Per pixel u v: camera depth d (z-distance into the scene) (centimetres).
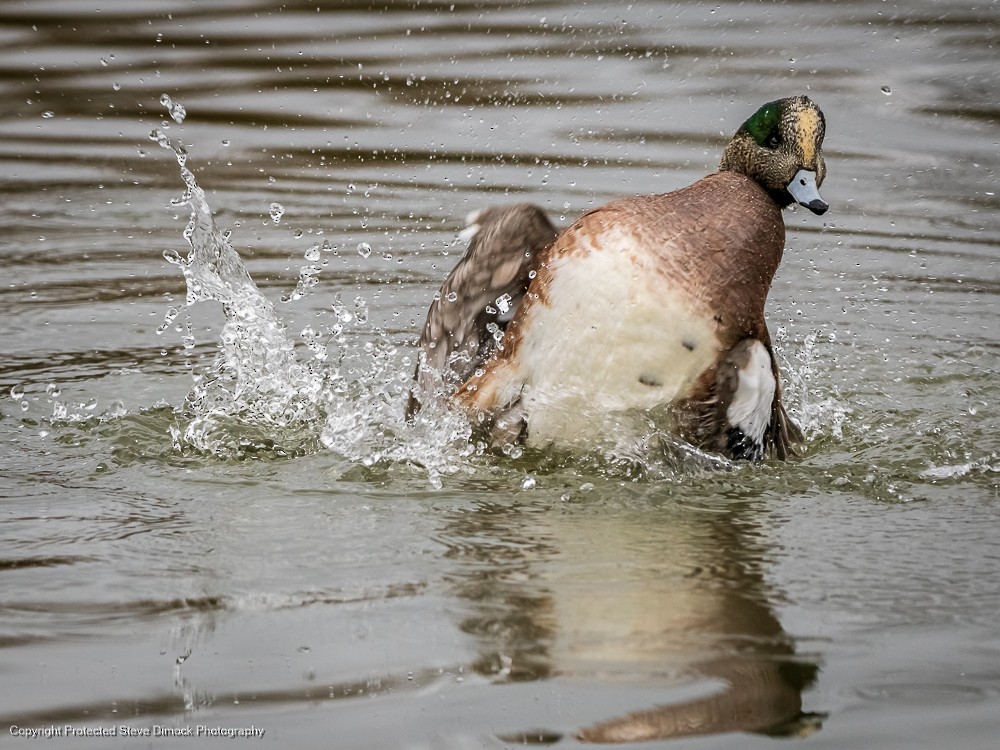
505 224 854
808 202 920
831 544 717
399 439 877
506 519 750
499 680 544
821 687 542
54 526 721
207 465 841
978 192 1517
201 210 1020
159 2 2217
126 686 535
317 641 578
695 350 823
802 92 1800
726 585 651
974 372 1080
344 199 1484
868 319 1196
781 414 898
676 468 840
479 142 1655
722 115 1722
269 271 1284
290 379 980
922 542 720
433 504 773
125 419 922
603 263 821
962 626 603
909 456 893
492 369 851
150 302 1219
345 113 1764
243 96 1814
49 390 992
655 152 1594
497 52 1984
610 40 2044
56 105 1772
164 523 730
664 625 601
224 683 539
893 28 2086
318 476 823
